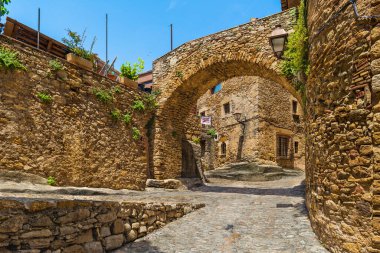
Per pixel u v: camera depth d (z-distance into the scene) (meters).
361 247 3.27
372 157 3.20
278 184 13.18
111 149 9.23
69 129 7.97
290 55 7.04
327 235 4.18
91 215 4.32
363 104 3.38
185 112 12.58
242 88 19.09
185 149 13.04
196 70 10.84
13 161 6.66
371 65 3.24
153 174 11.23
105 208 4.59
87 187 8.19
